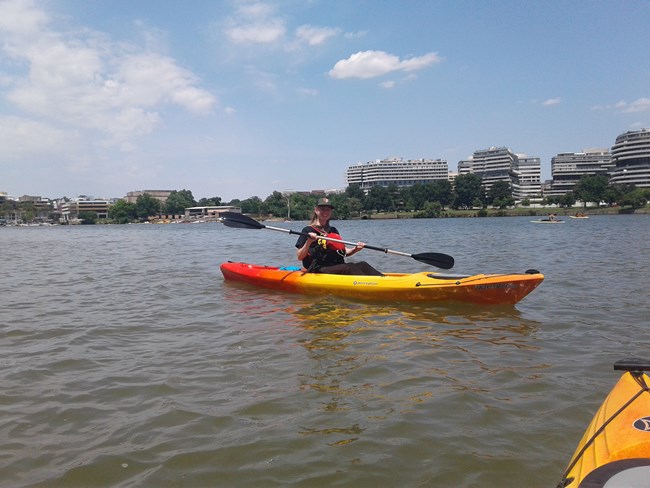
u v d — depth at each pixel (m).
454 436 3.08
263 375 4.15
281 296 7.75
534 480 2.61
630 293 7.61
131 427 3.26
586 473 2.06
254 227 8.36
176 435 3.14
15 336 5.56
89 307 7.20
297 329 5.63
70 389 3.93
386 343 5.02
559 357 4.57
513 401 3.58
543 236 26.16
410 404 3.54
